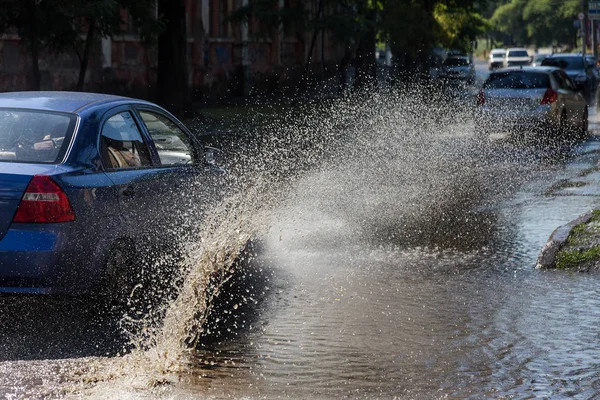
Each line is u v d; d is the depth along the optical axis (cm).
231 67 9419
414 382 1108
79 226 1350
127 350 1250
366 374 1140
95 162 1430
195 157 1778
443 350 1237
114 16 4903
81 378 1127
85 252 1364
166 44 5697
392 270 1752
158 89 5753
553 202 2616
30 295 1330
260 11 7619
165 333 1317
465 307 1462
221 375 1138
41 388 1087
